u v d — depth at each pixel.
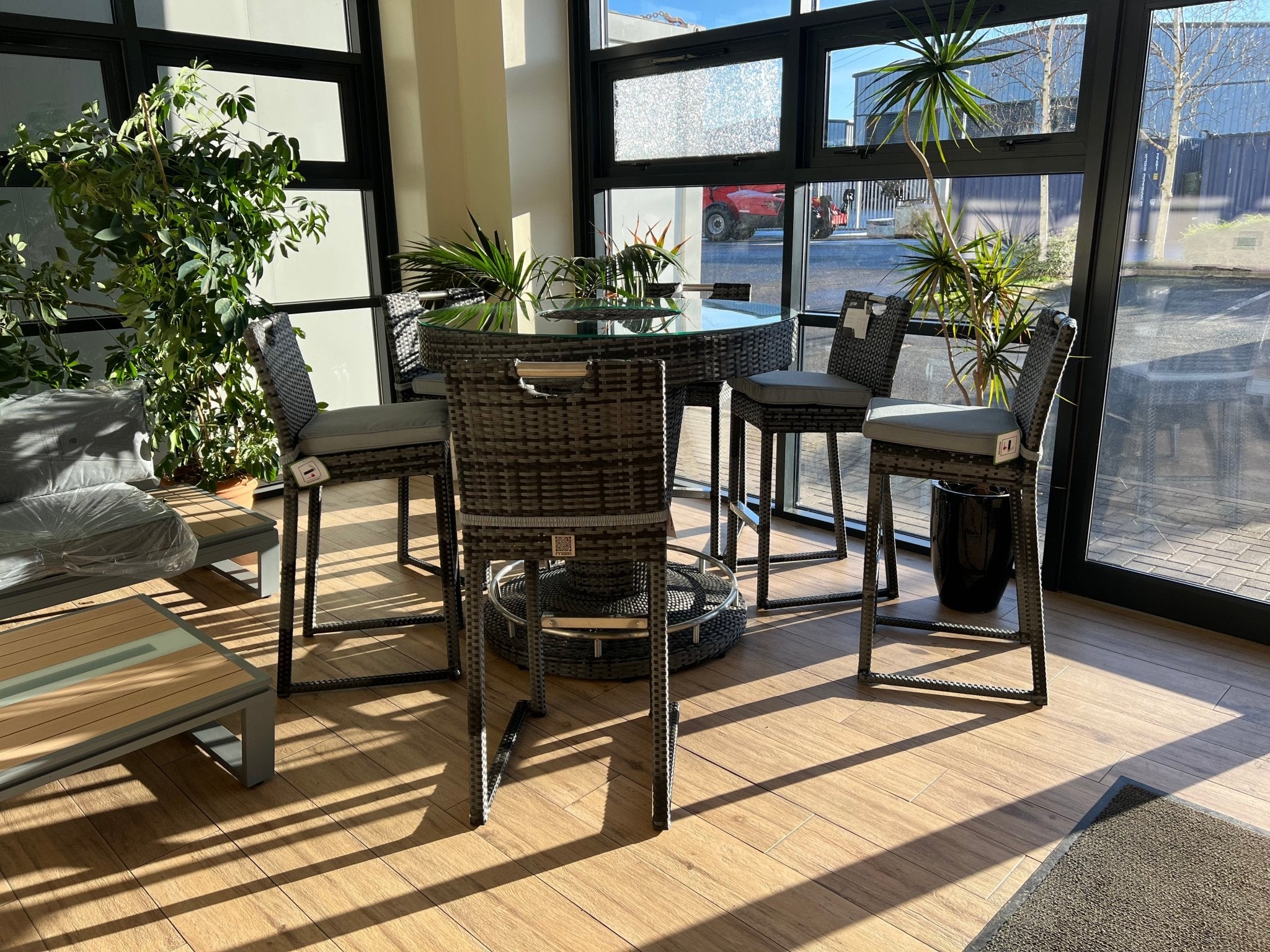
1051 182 3.19
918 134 3.46
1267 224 2.72
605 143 4.61
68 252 3.83
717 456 3.53
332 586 3.52
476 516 2.04
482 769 2.11
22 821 2.17
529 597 2.50
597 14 4.50
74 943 1.79
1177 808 2.14
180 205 3.34
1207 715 2.55
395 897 1.90
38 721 2.04
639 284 3.98
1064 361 2.32
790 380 3.21
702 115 4.16
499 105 4.35
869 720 2.55
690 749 2.42
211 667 2.29
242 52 4.18
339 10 4.51
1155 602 3.15
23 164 3.63
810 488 4.18
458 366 1.93
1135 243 3.00
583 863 1.99
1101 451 3.21
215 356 3.57
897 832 2.08
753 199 4.05
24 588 2.70
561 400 1.94
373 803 2.21
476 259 3.91
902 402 2.78
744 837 2.07
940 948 1.74
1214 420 2.94
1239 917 1.81
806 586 3.46
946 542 3.15
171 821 2.16
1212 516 3.00
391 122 4.63
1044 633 2.58
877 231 3.68
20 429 3.07
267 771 2.30
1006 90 3.22
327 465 2.58
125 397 3.32
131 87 3.86
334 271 4.70
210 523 3.32
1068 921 1.81
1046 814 2.13
